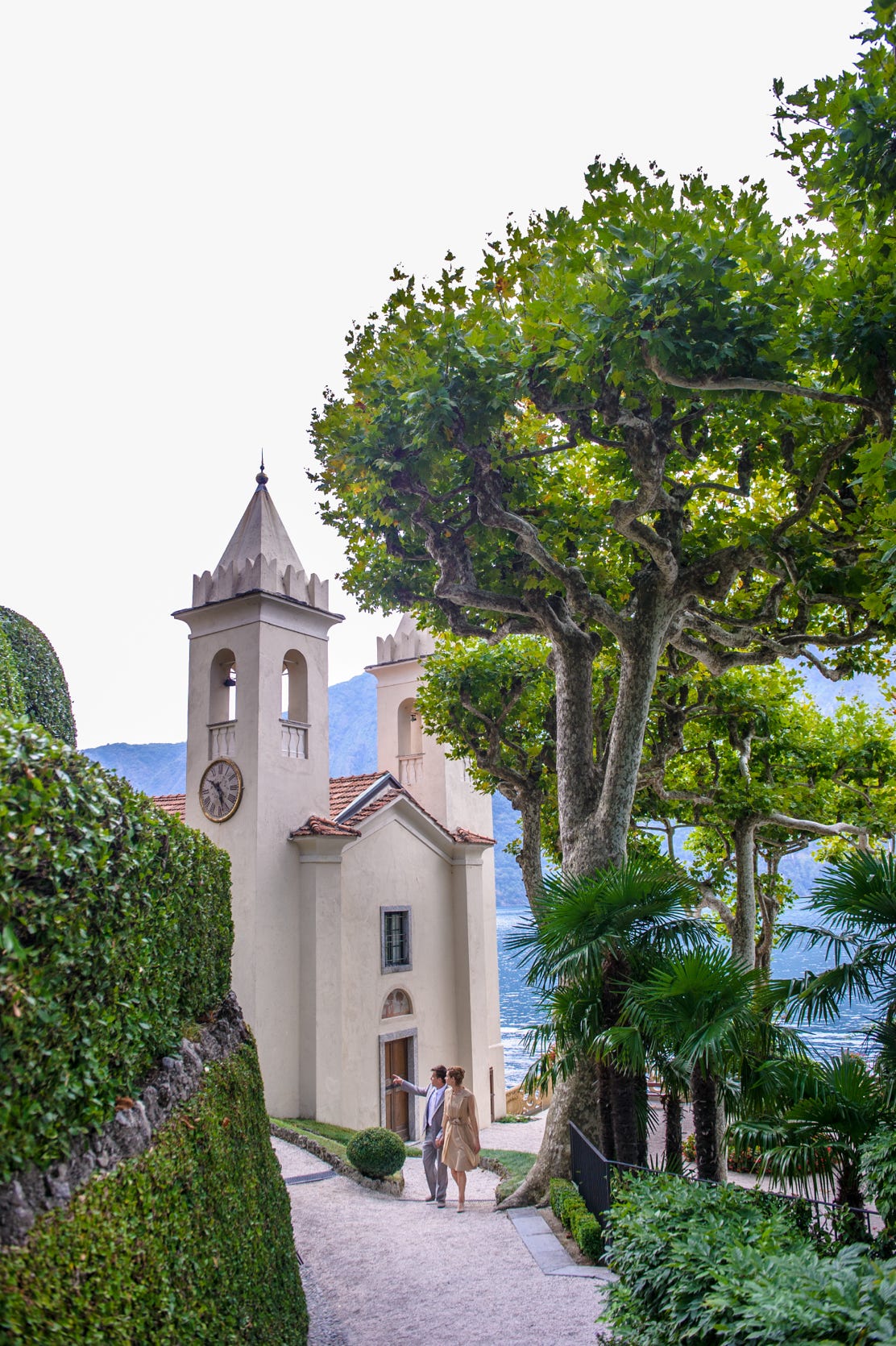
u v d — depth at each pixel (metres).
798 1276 4.60
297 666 22.69
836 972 8.37
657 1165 10.73
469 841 26.03
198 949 7.09
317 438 14.96
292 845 20.97
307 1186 14.80
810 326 10.06
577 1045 10.07
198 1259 5.21
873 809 23.05
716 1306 4.52
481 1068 25.22
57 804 4.17
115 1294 3.96
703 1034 8.43
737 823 20.05
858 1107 7.52
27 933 3.79
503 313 12.48
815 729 23.73
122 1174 4.50
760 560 13.09
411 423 11.67
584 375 10.66
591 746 14.24
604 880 10.06
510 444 14.12
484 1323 8.34
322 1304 9.34
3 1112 3.55
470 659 18.92
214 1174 5.95
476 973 25.58
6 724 4.39
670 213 9.71
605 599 15.20
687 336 9.88
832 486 12.63
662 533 13.16
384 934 23.25
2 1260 3.37
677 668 17.89
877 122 8.57
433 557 13.89
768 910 25.95
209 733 21.97
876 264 9.69
